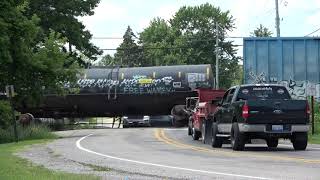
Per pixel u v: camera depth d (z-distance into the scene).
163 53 114.44
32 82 37.84
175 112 46.12
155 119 51.91
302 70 30.39
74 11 57.53
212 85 45.97
